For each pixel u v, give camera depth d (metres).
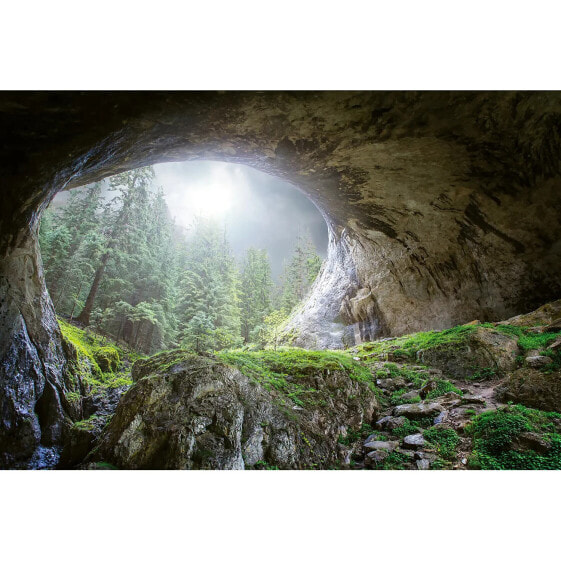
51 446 6.05
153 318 17.45
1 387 5.83
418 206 11.33
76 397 7.11
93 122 6.10
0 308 6.16
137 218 22.19
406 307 13.70
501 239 10.40
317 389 6.28
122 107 6.11
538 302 9.96
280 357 7.46
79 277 16.53
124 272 19.61
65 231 16.55
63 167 6.63
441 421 5.67
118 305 17.23
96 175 8.48
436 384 7.13
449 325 12.12
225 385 4.88
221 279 25.67
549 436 4.57
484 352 7.82
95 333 15.70
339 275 17.22
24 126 5.71
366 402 6.54
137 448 4.19
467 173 9.66
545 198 9.31
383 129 8.06
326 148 8.83
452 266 11.96
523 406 5.41
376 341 13.14
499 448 4.52
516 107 7.72
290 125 7.74
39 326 7.06
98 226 19.11
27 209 6.47
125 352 15.52
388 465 4.68
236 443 4.33
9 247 6.39
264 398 5.27
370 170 9.95
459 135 8.38
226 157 9.40
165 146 7.86
